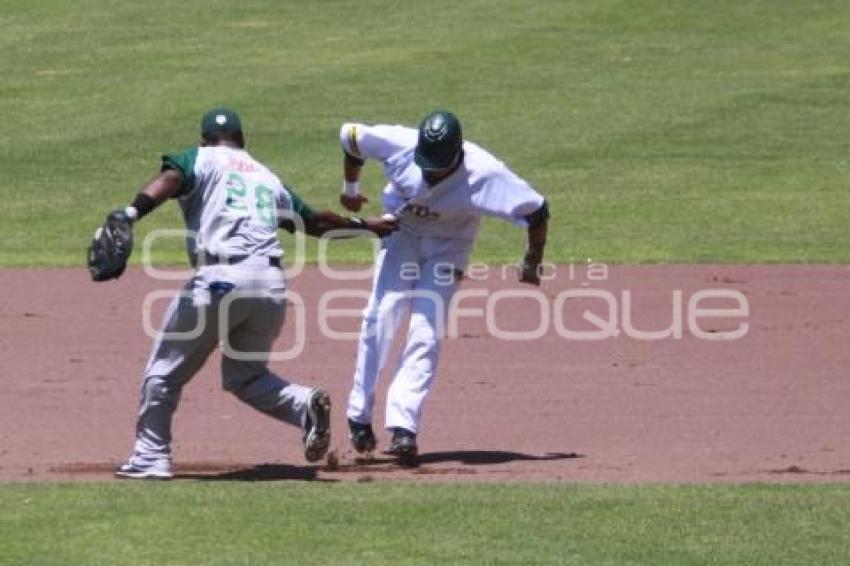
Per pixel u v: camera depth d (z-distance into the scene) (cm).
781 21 11319
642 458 3344
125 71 9838
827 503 2894
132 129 8450
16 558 2552
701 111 8856
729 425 3656
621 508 2856
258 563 2534
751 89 9394
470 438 3553
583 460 3328
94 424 3669
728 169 7625
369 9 11669
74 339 4656
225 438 3541
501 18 11362
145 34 10888
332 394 3994
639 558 2573
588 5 11762
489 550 2606
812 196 7125
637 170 7600
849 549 2620
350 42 10650
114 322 4900
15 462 3297
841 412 3781
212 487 3022
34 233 6488
